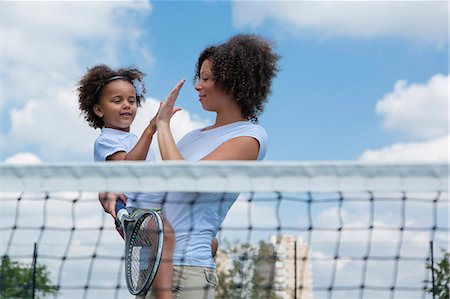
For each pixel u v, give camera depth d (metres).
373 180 3.36
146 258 3.87
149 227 3.85
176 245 3.76
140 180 3.38
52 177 3.43
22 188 3.43
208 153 3.95
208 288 3.77
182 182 3.37
